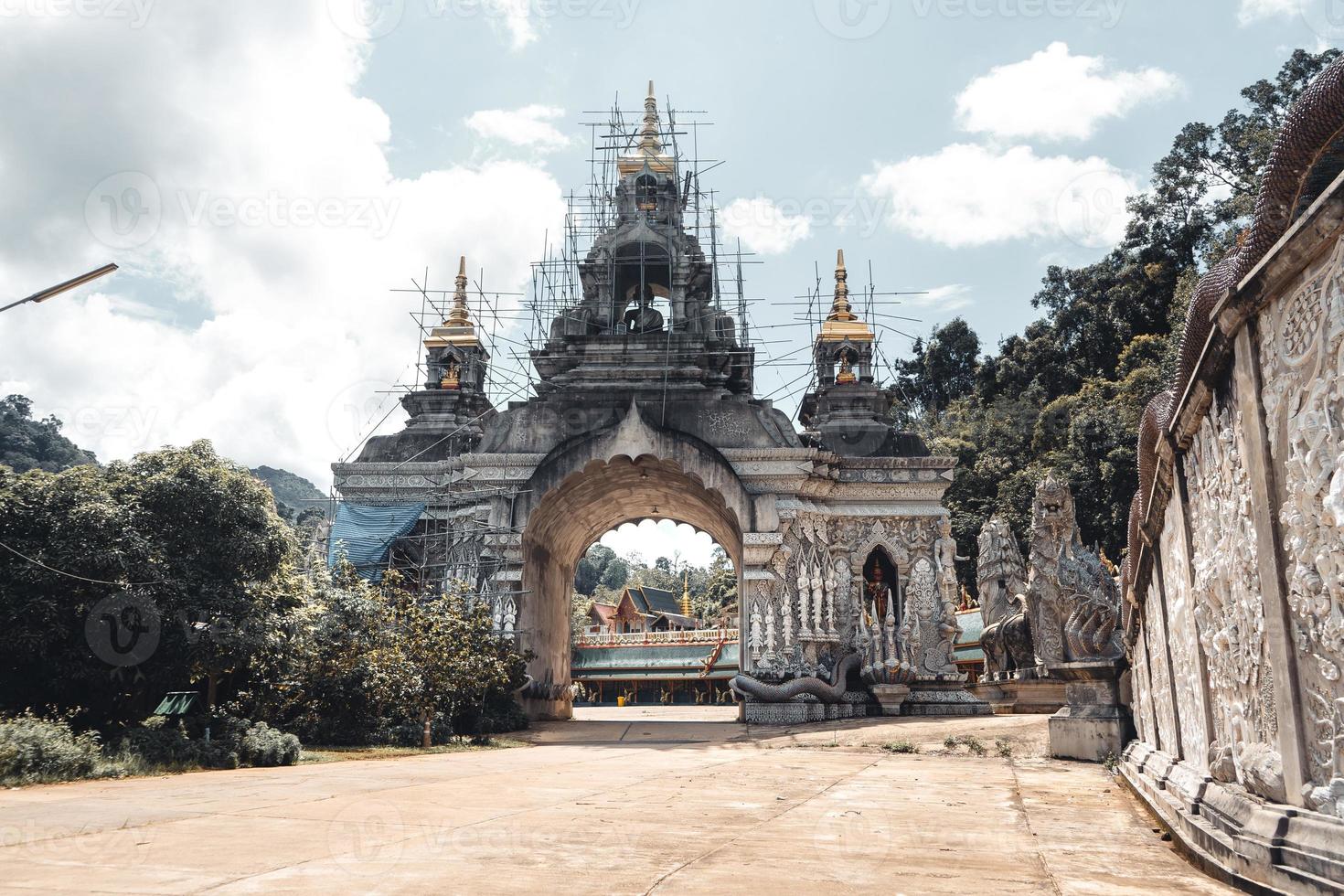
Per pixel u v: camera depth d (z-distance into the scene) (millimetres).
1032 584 18547
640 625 88625
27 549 17406
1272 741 6074
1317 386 5082
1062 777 13844
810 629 30484
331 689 21516
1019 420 66062
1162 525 10164
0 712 16359
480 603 27609
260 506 20422
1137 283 67188
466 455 31844
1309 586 5254
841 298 40062
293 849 6703
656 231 36531
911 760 17641
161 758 15836
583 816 9031
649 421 30516
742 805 10141
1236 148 64188
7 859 6211
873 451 35844
